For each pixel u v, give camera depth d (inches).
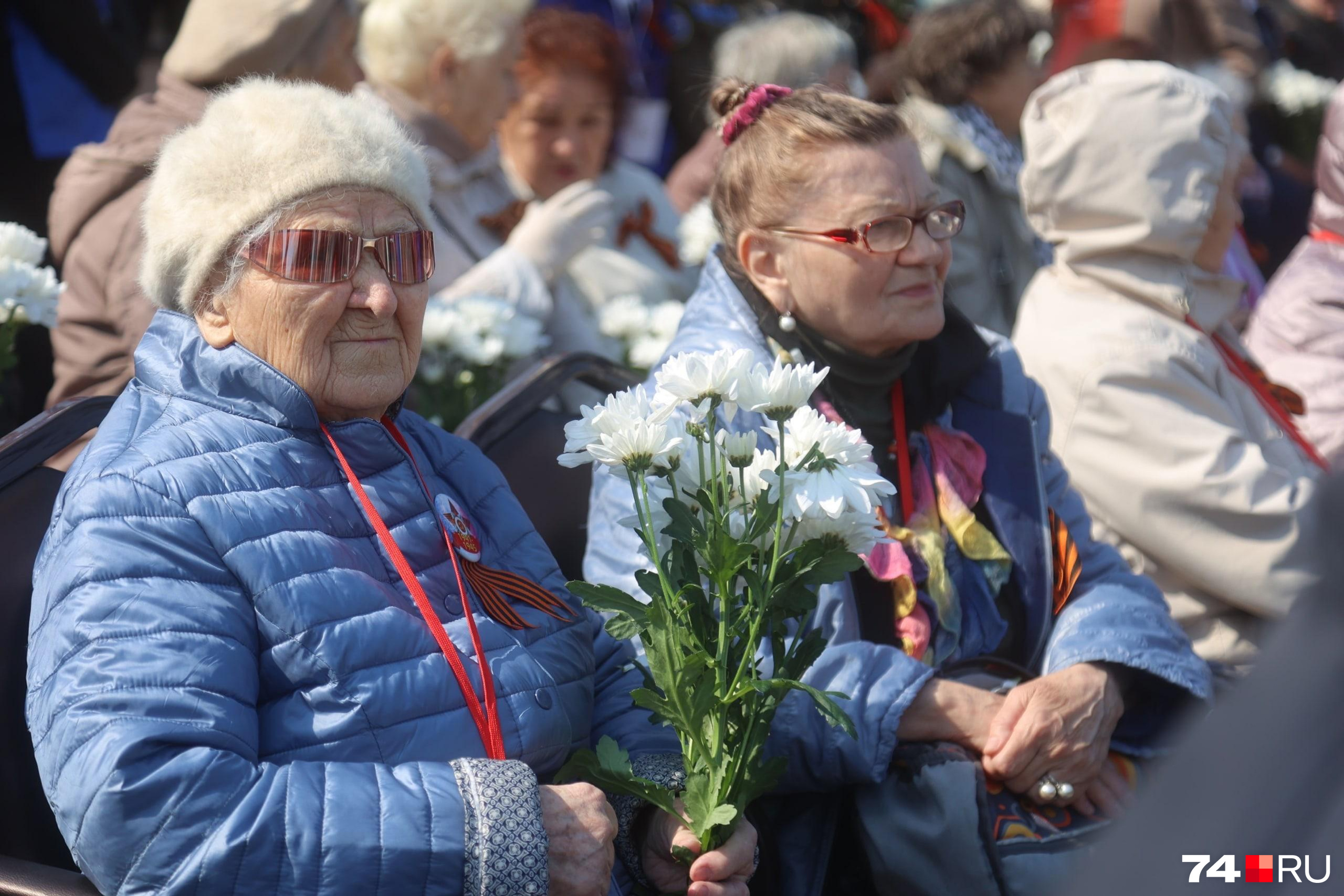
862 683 120.6
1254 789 52.3
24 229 146.5
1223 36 333.4
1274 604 149.7
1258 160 344.5
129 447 100.0
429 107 201.8
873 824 118.6
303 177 101.9
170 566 94.4
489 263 189.6
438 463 117.4
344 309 104.0
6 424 199.8
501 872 90.4
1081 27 233.0
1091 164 159.9
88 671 90.1
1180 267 161.5
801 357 133.0
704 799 101.0
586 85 226.7
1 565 104.1
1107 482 154.2
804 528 98.3
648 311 207.3
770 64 255.8
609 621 99.0
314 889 87.8
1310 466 169.3
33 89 233.1
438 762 97.5
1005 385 140.2
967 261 222.7
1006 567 133.0
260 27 174.4
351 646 97.3
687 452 99.5
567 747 107.2
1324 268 212.1
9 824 99.1
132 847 87.1
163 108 174.4
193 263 103.3
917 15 261.6
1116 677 129.4
